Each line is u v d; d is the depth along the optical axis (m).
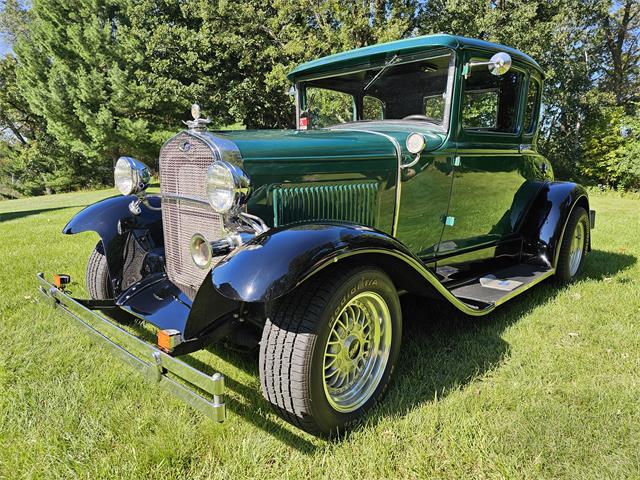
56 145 28.44
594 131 16.27
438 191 3.05
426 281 2.37
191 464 1.88
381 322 2.27
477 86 3.14
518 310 3.55
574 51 17.30
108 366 2.66
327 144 2.48
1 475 1.82
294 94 3.88
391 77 3.27
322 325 1.89
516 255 3.97
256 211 2.18
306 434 2.09
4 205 15.57
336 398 2.10
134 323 3.23
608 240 6.20
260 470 1.84
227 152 2.13
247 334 2.28
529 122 3.87
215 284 1.81
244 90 16.48
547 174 4.33
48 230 7.41
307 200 2.37
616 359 2.71
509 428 2.05
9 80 29.22
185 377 1.75
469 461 1.87
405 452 1.93
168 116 21.38
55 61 22.42
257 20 15.53
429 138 2.97
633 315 3.37
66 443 2.01
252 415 2.22
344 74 3.43
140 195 2.87
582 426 2.05
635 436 1.99
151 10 18.56
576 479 1.75
